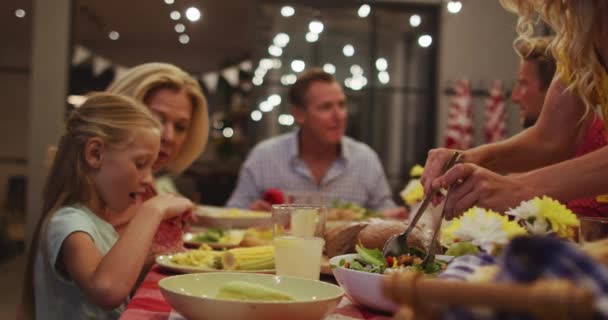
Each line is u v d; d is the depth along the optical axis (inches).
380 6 232.1
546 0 53.7
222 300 30.9
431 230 51.6
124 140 56.7
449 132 207.9
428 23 232.2
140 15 310.2
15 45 281.3
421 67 233.9
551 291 13.0
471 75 220.2
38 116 218.2
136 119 58.0
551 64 101.0
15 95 273.7
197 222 93.0
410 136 235.0
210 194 274.7
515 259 14.4
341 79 235.5
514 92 108.4
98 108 58.0
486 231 42.5
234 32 348.2
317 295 36.5
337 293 35.3
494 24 213.8
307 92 125.8
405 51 234.2
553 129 65.9
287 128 240.7
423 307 15.0
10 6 262.2
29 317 57.4
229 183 275.6
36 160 217.9
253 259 52.4
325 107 125.0
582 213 73.1
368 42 234.4
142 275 62.9
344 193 129.9
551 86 66.6
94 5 292.0
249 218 89.9
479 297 14.1
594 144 73.4
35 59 218.4
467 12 219.8
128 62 382.6
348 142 133.8
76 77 249.4
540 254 14.1
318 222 49.7
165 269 54.2
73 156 57.5
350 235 55.7
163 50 384.5
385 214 103.1
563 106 64.8
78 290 53.3
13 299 176.2
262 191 130.0
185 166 93.1
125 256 49.2
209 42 377.7
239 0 283.3
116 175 56.8
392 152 235.0
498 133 203.5
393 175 235.1
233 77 372.8
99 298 47.6
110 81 307.4
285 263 46.9
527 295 13.3
